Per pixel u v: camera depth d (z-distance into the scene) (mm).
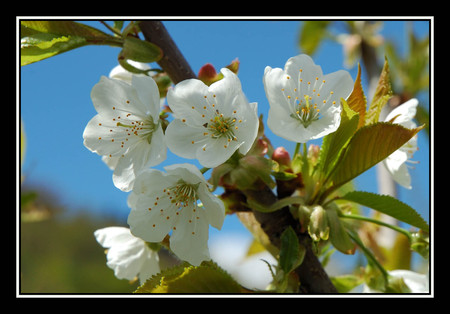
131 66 341
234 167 327
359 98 329
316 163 334
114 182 335
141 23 340
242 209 334
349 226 345
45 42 333
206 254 324
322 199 332
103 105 339
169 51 340
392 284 349
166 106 349
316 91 336
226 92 330
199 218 329
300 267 331
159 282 317
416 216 330
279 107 332
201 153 326
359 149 324
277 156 335
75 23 336
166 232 331
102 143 341
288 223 331
